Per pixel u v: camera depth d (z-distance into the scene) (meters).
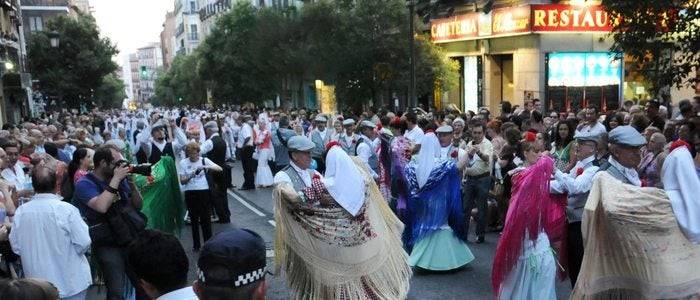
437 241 7.54
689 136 7.18
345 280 6.00
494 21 23.66
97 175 5.95
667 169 4.67
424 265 7.54
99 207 5.66
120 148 7.46
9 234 5.70
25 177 8.98
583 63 22.44
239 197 14.53
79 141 12.71
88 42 47.97
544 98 22.22
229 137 21.62
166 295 2.56
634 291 4.86
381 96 26.30
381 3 23.06
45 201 5.33
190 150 9.20
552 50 22.12
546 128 11.55
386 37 22.97
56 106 47.78
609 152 6.45
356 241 6.01
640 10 10.34
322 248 5.96
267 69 32.88
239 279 2.25
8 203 6.52
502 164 9.34
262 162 15.93
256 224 11.30
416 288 7.12
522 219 5.43
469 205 9.12
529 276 5.48
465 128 12.25
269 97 41.31
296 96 41.03
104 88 55.47
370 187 6.27
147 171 6.15
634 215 4.66
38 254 5.27
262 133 15.91
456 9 27.80
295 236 5.99
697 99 12.55
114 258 5.83
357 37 23.17
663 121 10.80
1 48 30.81
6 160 8.46
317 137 13.48
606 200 4.73
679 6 10.16
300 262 6.04
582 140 6.12
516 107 15.98
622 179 5.38
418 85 23.03
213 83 45.84
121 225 5.81
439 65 23.27
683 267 4.68
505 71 25.97
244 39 40.22
